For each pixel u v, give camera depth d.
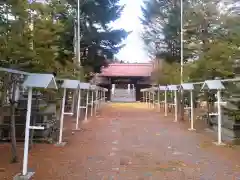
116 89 38.25
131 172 4.12
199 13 10.54
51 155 5.15
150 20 17.70
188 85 8.93
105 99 30.06
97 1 14.48
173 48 15.36
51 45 5.45
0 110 6.00
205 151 5.58
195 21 10.69
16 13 4.18
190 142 6.55
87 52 15.54
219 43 8.33
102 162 4.68
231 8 9.97
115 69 30.89
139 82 30.91
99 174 4.01
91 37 14.49
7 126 6.36
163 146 6.07
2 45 4.02
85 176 3.92
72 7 13.17
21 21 4.26
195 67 8.93
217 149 5.78
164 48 17.28
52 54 5.10
